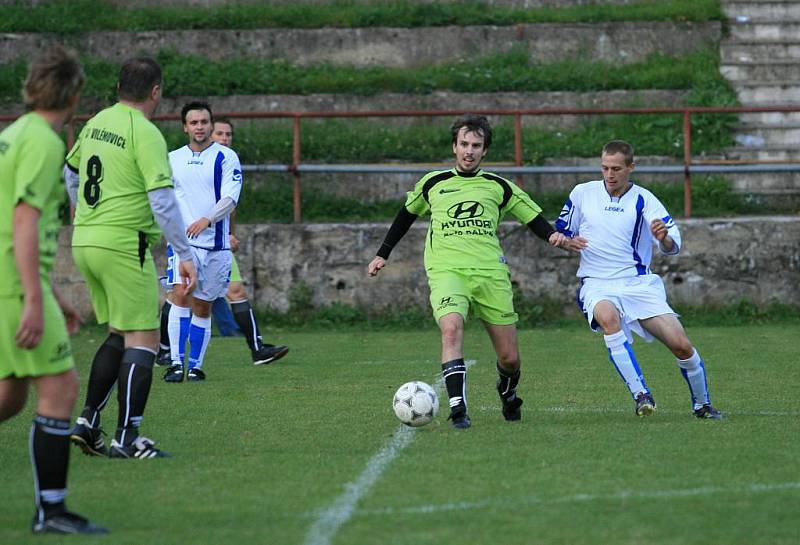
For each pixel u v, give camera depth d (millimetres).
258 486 19562
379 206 61062
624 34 70875
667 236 26734
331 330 52844
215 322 53406
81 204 22781
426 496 18641
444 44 70625
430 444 23766
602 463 21359
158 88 23297
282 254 53656
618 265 27812
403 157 62969
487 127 26906
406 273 53719
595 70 68812
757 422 26609
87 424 22547
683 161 61781
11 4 72625
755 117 66000
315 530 16406
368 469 21016
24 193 15922
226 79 67438
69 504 18250
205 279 36250
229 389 33781
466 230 26578
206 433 25562
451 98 66750
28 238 15945
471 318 54594
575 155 62531
